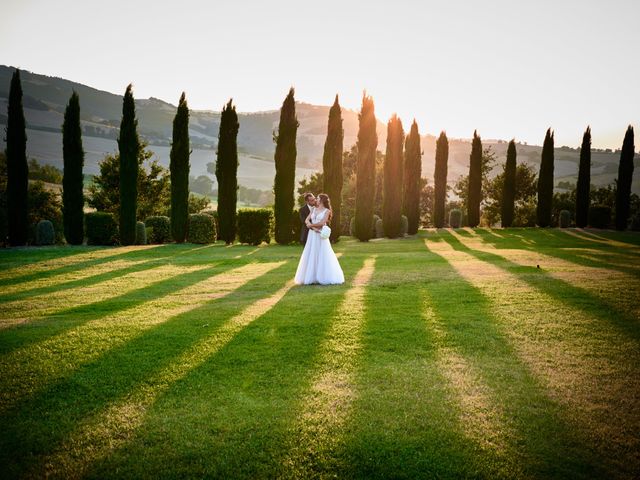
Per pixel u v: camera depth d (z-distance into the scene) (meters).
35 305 7.59
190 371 4.54
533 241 20.88
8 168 18.36
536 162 102.44
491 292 7.99
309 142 137.25
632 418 3.57
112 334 5.68
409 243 20.48
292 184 19.97
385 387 4.16
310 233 9.31
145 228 20.56
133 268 11.92
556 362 4.73
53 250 16.58
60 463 3.10
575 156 108.06
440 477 2.91
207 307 7.21
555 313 6.55
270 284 9.38
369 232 21.67
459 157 120.19
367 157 21.45
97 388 4.18
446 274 10.09
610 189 42.34
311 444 3.28
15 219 18.42
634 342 5.32
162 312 6.91
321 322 6.18
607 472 2.93
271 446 3.26
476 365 4.67
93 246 18.62
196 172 90.38
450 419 3.58
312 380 4.32
